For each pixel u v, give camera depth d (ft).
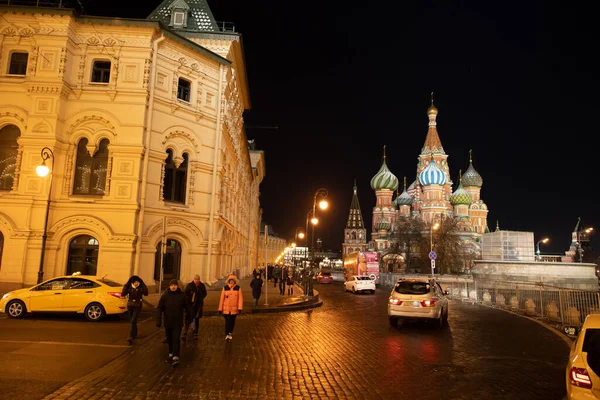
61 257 75.92
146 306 63.10
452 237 242.17
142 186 79.15
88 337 40.83
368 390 26.89
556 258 273.75
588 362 17.85
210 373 29.50
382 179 402.31
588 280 172.96
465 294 112.57
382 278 191.83
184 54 88.48
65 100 79.10
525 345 43.91
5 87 77.56
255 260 256.52
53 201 76.43
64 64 77.92
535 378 30.53
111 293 51.49
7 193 74.90
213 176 92.22
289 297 91.81
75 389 24.85
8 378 26.48
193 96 89.92
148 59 81.35
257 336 45.42
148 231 79.46
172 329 31.50
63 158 78.13
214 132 93.61
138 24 80.84
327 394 25.91
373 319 63.62
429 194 333.01
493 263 175.42
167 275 84.48
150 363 31.65
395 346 41.78
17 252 73.41
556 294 89.10
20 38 78.48
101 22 80.23
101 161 80.12
